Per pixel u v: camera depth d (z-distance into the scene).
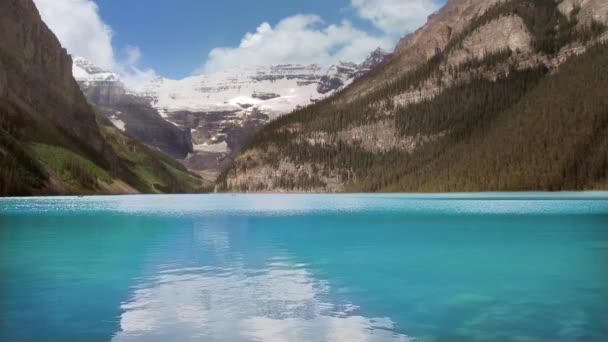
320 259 28.14
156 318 16.55
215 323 16.11
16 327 15.59
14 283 21.78
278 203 105.00
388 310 17.52
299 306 18.06
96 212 69.31
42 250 31.50
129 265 26.17
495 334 14.88
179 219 56.59
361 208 76.56
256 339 14.62
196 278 22.92
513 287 20.83
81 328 15.54
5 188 138.75
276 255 29.56
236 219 55.81
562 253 29.30
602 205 75.62
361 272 24.31
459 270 24.56
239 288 20.97
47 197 144.62
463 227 44.06
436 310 17.44
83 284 21.66
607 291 20.06
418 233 40.19
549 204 79.19
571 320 16.11
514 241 34.47
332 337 14.77
